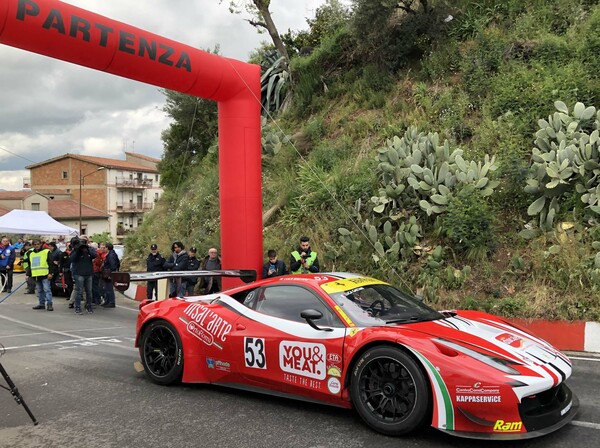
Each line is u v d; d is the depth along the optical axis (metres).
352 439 4.01
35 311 12.40
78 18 7.96
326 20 21.27
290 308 4.98
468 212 9.41
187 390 5.47
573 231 8.67
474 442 3.90
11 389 4.46
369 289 5.18
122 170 72.88
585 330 7.17
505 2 14.05
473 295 8.63
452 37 14.05
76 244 11.96
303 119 16.47
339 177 12.14
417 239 10.04
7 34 7.60
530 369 3.81
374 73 15.23
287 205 12.99
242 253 10.17
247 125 10.15
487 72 12.62
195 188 17.97
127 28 8.52
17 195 65.12
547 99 10.76
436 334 4.20
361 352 4.29
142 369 6.14
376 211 10.30
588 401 4.81
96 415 4.72
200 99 22.64
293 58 18.80
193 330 5.48
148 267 12.06
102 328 9.74
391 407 4.07
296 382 4.66
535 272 8.45
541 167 9.03
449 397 3.78
